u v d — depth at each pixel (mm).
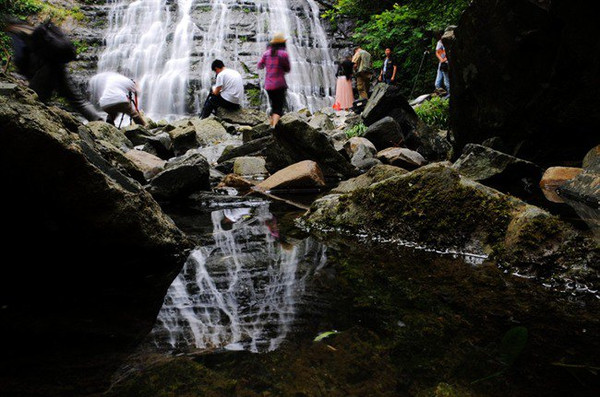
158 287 1909
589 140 4488
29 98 2023
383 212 2717
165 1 19453
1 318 1566
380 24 14797
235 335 1395
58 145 1919
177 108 15531
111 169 2285
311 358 1222
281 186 4836
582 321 1443
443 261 2174
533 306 1579
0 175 1879
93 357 1267
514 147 5062
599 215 2912
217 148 7672
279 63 8742
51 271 2172
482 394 1031
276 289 1824
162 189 4246
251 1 20109
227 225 3186
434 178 2582
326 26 20078
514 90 4727
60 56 6492
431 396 1024
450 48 5500
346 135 8211
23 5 16797
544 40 4223
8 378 1141
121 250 2244
